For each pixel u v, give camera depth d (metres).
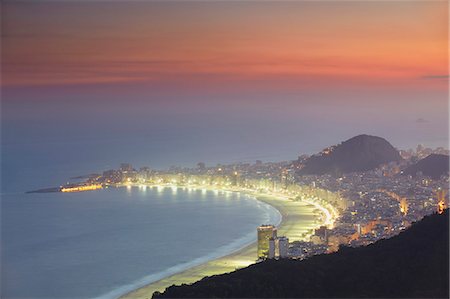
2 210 90.62
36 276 58.00
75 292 53.38
